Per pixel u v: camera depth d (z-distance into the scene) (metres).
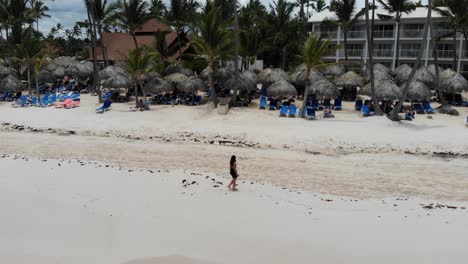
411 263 8.87
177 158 17.88
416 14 49.69
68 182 13.88
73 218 10.98
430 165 17.17
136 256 9.07
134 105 28.98
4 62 44.59
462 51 47.31
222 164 17.05
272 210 11.69
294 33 49.28
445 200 13.16
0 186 13.31
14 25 39.91
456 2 31.80
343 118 24.77
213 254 9.19
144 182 14.00
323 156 18.38
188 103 29.38
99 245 9.59
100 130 22.59
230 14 42.12
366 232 10.31
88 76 38.59
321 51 23.50
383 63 52.62
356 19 41.88
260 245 9.60
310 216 11.31
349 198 13.11
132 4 36.72
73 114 25.77
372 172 16.19
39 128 23.03
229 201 12.30
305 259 9.02
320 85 27.73
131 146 19.81
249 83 29.50
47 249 9.41
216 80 31.80
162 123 23.61
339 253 9.27
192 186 13.63
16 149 18.95
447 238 9.98
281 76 32.38
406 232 10.32
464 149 19.23
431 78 32.41
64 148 19.28
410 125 22.88
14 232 10.23
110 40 50.00
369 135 20.91
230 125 22.92
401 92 26.64
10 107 28.62
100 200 12.25
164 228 10.41
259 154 18.62
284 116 24.92
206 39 26.03
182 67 36.12
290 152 18.95
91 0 30.45
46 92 36.25
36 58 31.84
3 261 8.88
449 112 27.38
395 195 13.56
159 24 49.66
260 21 48.62
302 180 15.08
